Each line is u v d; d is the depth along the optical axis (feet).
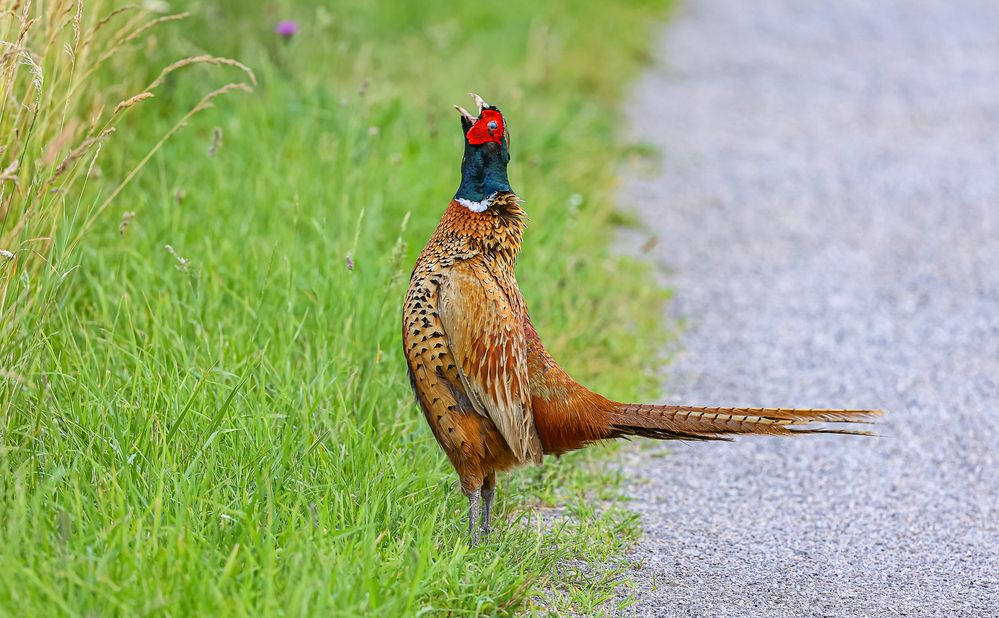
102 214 38.06
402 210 44.98
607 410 27.12
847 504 32.42
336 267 35.63
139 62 45.60
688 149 68.23
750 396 39.06
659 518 31.14
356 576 23.22
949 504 32.53
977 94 81.41
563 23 89.40
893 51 94.84
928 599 27.53
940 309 47.03
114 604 21.17
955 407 38.73
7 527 23.12
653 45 93.25
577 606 25.98
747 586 27.68
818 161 66.64
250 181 42.37
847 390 39.86
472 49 77.97
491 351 26.25
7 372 25.91
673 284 48.96
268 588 21.18
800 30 102.27
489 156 27.35
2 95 27.27
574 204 50.52
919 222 57.11
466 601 24.58
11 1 28.40
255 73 52.85
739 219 57.26
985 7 112.68
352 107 48.57
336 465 27.73
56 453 26.12
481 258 27.12
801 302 47.57
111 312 33.71
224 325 33.22
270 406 29.78
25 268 27.84
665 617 25.95
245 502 25.20
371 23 73.77
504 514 29.84
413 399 32.37
